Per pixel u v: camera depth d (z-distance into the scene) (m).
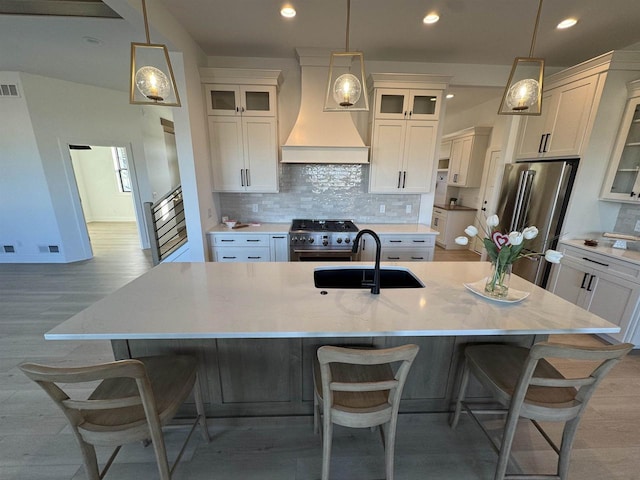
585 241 2.85
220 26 2.62
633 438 1.68
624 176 2.74
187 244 3.53
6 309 3.13
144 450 1.58
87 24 2.50
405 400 1.76
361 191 3.81
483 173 5.38
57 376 0.93
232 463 1.52
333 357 1.06
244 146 3.31
